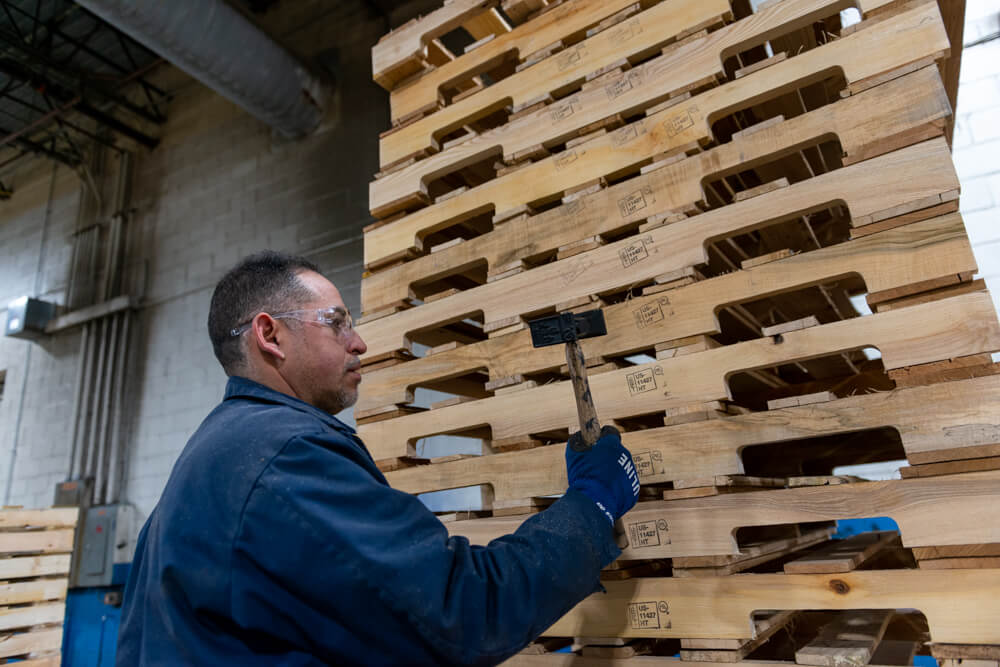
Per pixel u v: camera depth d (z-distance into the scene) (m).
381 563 0.99
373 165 6.61
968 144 3.97
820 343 1.33
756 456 2.61
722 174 1.53
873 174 1.34
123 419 7.71
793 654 1.66
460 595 1.03
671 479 1.43
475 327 2.30
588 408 1.36
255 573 1.02
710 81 1.57
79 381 8.31
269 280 1.43
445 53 2.27
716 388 1.42
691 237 1.51
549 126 1.78
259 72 6.38
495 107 1.94
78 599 7.07
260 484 1.05
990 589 1.12
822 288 1.96
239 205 7.61
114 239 8.78
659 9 1.67
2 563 3.71
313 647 1.03
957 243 1.24
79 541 7.23
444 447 5.30
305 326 1.40
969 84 4.04
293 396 1.38
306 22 7.70
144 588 1.24
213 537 1.04
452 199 1.91
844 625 1.57
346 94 7.07
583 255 1.64
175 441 7.24
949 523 1.16
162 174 8.70
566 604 1.14
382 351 1.92
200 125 8.52
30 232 10.11
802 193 1.40
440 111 2.01
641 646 1.47
